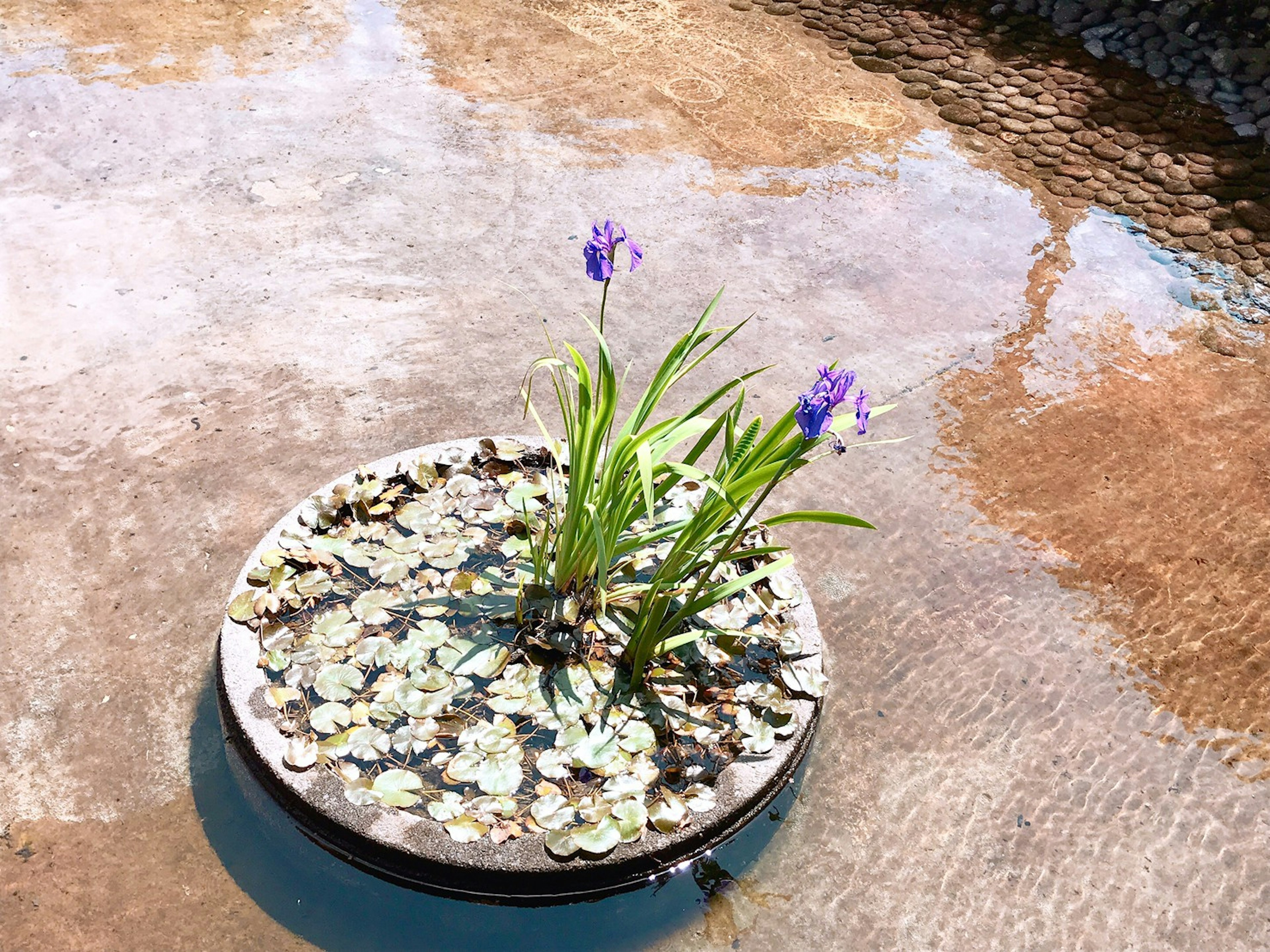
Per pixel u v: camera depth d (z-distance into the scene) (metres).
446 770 1.70
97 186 3.09
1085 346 2.91
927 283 3.08
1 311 2.63
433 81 3.81
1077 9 4.43
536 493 2.16
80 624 2.00
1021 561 2.31
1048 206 3.49
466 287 2.87
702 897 1.69
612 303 2.87
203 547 2.15
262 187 3.16
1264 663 2.15
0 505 2.19
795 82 4.07
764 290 2.98
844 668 2.07
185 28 3.95
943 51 4.30
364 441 2.40
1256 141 3.78
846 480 2.45
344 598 1.97
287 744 1.68
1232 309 3.11
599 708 1.80
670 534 1.86
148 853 1.69
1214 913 1.76
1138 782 1.93
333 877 1.66
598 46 4.18
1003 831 1.84
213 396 2.48
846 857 1.78
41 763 1.80
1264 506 2.48
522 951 1.61
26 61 3.62
